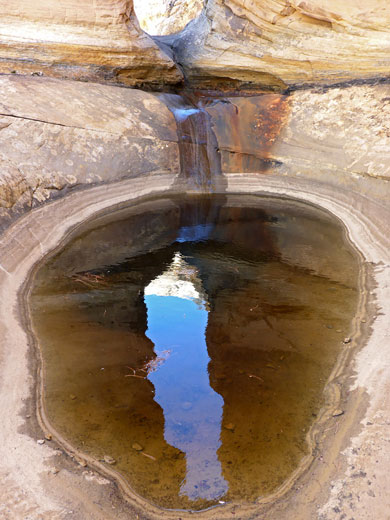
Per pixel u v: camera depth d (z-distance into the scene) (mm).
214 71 11859
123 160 8742
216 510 2889
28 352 4344
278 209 8352
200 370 4188
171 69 11758
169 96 11359
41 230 6777
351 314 4996
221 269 6117
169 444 3385
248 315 5051
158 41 14250
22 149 7625
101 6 10312
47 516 2752
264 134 9758
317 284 5676
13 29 9680
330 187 8453
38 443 3311
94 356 4359
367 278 5715
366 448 3223
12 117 7953
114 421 3580
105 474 3111
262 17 10656
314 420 3594
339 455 3211
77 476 3068
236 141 9781
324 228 7457
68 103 8938
